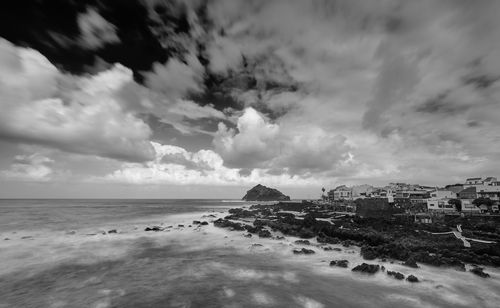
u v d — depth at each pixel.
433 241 43.22
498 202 65.62
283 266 33.50
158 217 94.69
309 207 111.12
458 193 85.62
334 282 27.94
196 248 43.78
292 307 22.28
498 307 22.66
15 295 24.47
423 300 23.73
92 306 22.36
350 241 46.25
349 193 127.38
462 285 27.09
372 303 23.11
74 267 32.78
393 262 34.44
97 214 104.12
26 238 49.31
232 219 84.81
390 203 80.50
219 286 26.84
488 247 37.31
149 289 26.05
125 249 42.59
